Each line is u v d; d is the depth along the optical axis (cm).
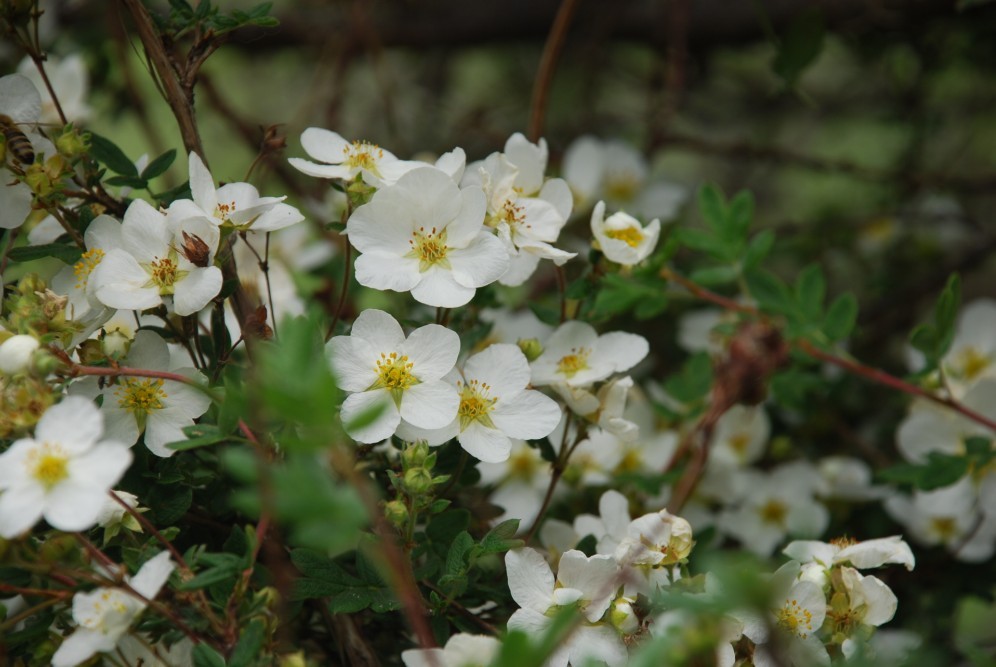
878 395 75
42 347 56
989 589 67
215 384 58
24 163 58
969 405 66
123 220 58
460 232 57
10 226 58
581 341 60
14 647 56
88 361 57
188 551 55
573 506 65
